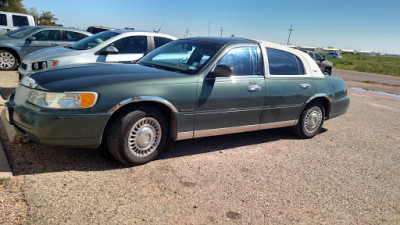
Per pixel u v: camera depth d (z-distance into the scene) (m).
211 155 4.54
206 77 4.22
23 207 2.79
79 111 3.38
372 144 5.90
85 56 6.77
